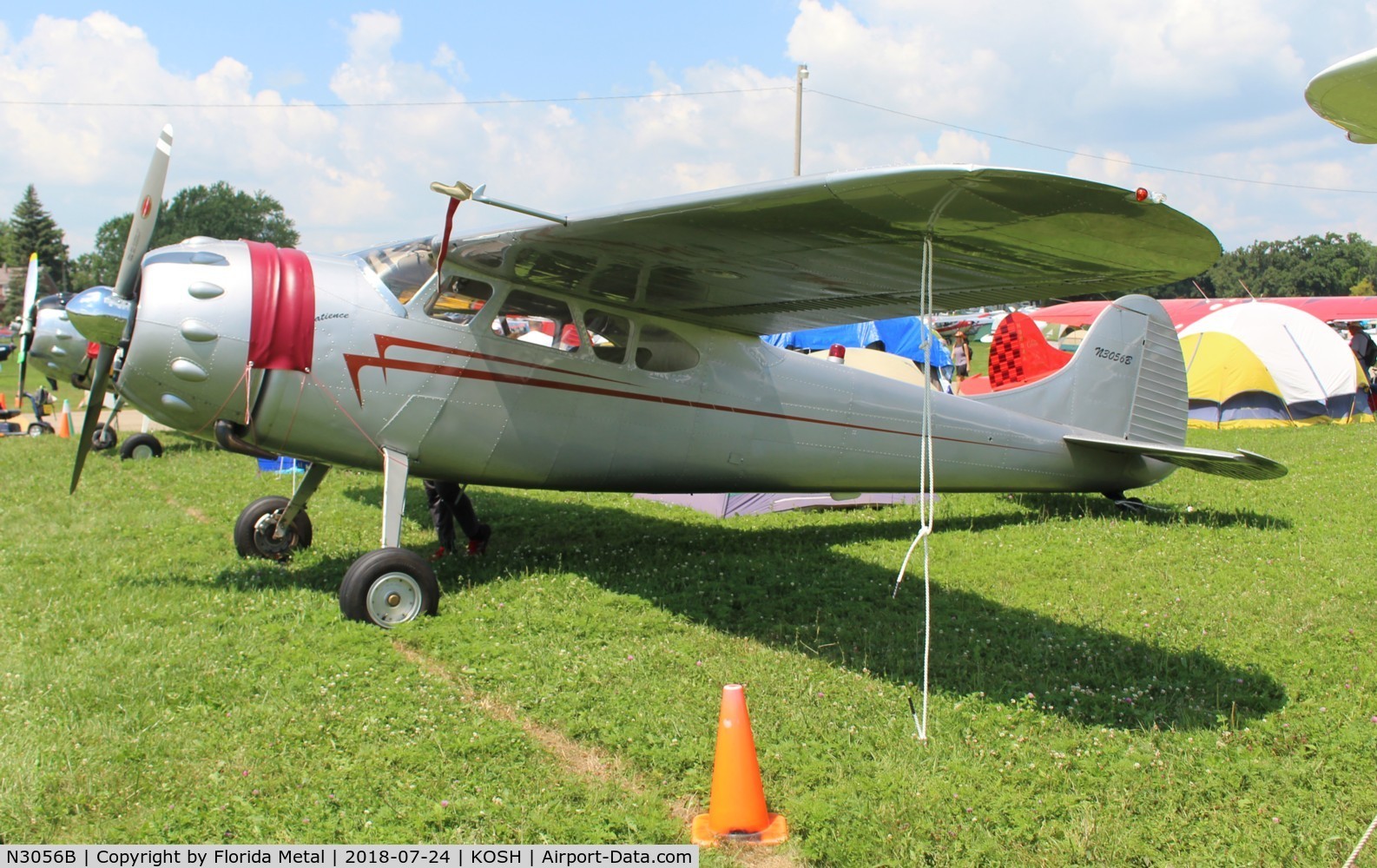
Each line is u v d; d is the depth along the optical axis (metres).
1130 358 8.86
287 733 3.85
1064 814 3.42
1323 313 27.39
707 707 4.25
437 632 5.23
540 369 6.29
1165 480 10.43
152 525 8.16
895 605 6.00
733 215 4.58
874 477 7.73
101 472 11.50
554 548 7.61
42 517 8.51
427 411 5.97
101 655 4.66
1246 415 16.03
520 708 4.25
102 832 3.14
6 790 3.32
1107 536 7.77
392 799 3.39
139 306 5.41
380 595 5.45
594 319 6.55
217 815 3.24
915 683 4.64
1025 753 3.86
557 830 3.22
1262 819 3.38
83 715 3.99
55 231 93.38
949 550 7.43
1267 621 5.55
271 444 5.83
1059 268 4.73
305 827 3.20
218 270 5.59
